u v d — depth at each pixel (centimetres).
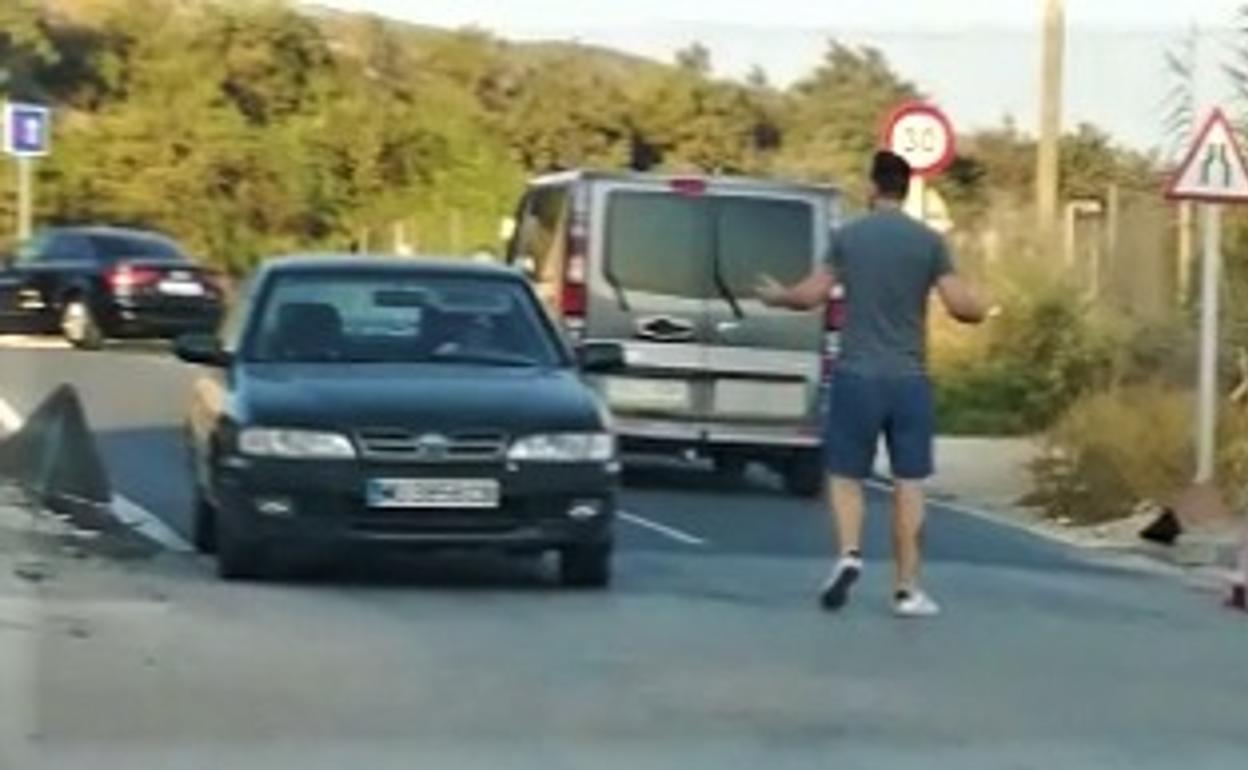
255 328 1870
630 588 1806
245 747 1215
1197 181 2439
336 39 7500
